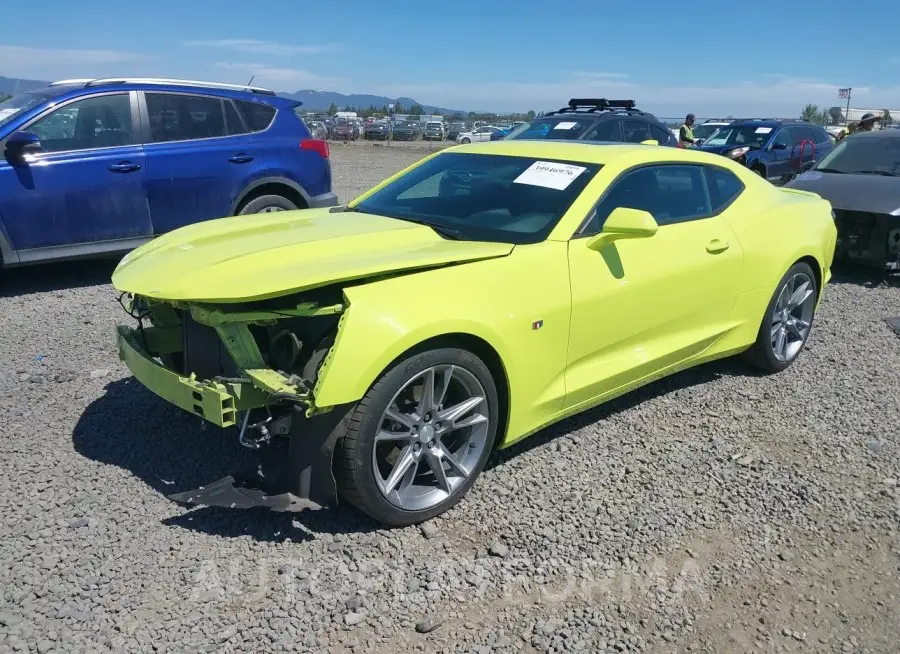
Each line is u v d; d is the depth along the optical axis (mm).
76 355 5168
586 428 4305
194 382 3064
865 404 4789
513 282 3441
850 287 8055
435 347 3145
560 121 11805
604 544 3193
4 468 3584
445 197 4270
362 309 2943
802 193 5730
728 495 3641
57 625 2580
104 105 6895
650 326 4148
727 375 5234
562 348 3676
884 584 3043
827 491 3715
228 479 3049
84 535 3082
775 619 2811
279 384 2852
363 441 2953
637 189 4199
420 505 3232
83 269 7887
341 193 13984
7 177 6367
